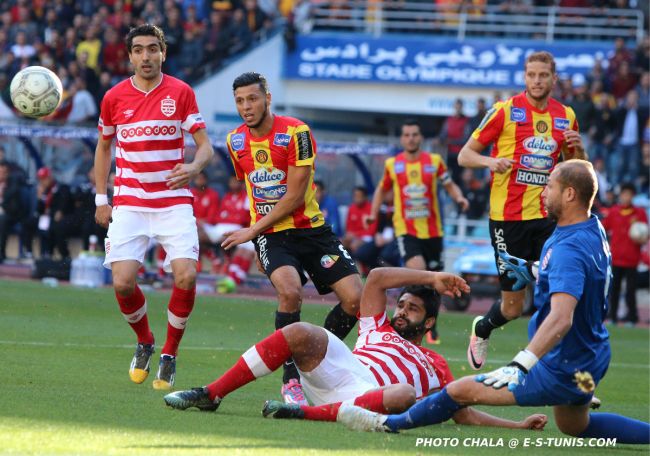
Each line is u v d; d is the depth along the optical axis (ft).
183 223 58.49
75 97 174.91
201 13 202.90
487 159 65.51
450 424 51.98
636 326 133.39
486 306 150.10
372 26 201.87
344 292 59.00
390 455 40.78
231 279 138.41
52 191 150.00
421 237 102.47
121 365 67.15
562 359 43.11
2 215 151.33
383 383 51.19
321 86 198.70
